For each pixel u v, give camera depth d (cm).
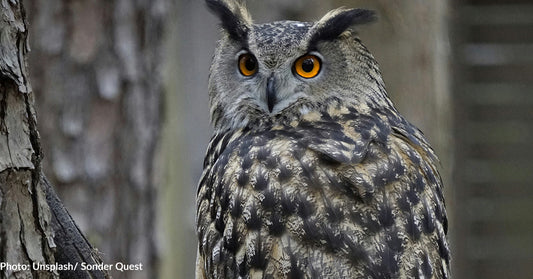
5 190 532
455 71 1455
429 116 1146
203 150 1717
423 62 1140
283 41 755
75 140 1130
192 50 1706
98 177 1135
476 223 1489
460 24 1454
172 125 1300
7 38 533
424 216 648
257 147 682
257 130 759
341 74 749
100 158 1137
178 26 1550
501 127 1477
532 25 1450
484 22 1459
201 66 1712
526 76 1461
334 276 609
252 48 764
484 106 1475
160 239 1181
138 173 1159
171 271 1254
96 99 1141
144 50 1165
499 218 1488
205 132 1720
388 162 656
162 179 1205
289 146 670
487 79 1466
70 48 1134
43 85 1128
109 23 1147
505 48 1459
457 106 1466
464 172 1482
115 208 1143
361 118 729
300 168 646
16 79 534
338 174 640
